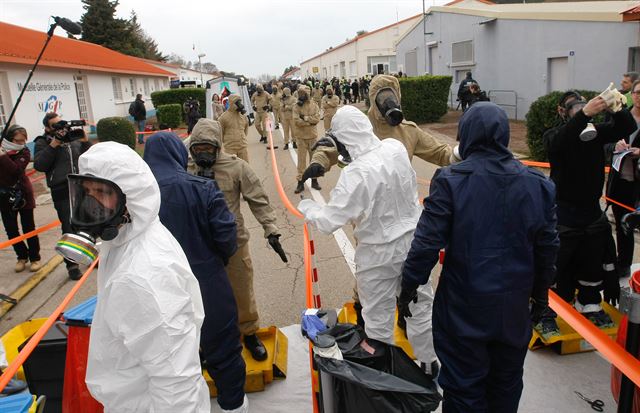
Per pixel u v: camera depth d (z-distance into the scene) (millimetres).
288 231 7527
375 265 3307
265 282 5645
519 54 17812
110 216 1839
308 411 3348
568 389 3416
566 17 15336
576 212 3771
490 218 2418
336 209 3135
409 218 3385
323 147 3871
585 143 3596
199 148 3461
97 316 1908
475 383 2504
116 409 1925
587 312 3988
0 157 5887
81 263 1890
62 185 5688
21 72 16250
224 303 2953
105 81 25469
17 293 5793
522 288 2453
